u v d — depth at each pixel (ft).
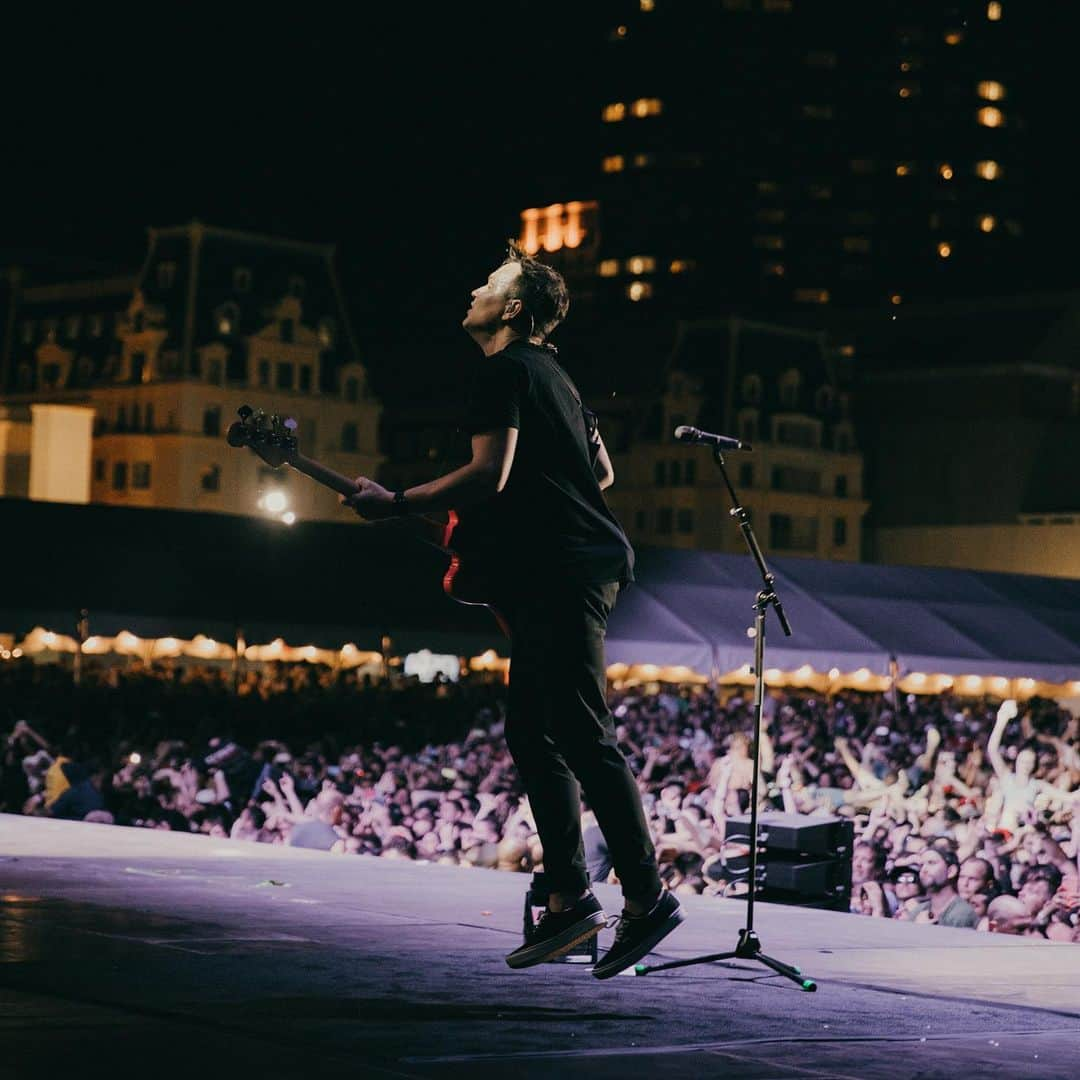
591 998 14.75
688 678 155.12
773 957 17.72
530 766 14.47
